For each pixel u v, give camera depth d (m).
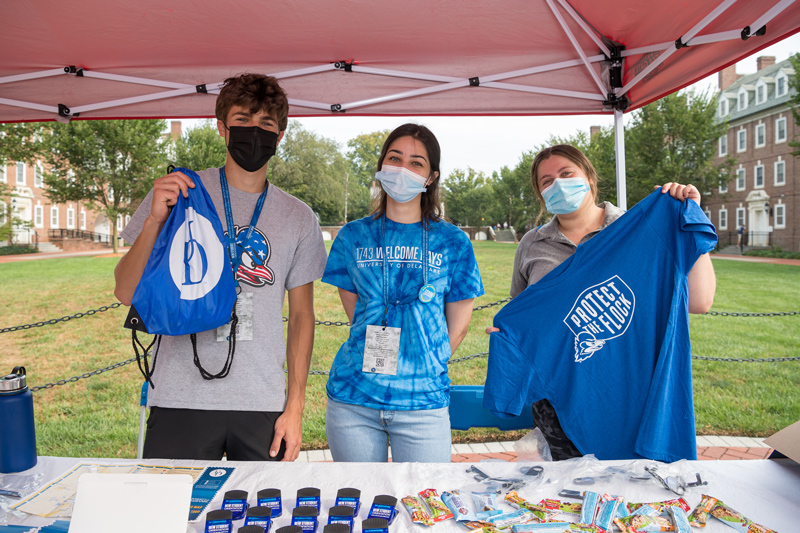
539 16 2.63
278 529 1.06
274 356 1.87
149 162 24.70
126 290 1.77
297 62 3.06
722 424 4.89
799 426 1.45
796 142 22.94
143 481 1.01
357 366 1.92
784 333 9.56
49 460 1.48
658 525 1.15
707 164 26.61
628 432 1.90
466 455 4.00
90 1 2.38
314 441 4.48
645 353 1.90
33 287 15.55
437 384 1.93
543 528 1.13
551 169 2.08
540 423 2.05
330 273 2.06
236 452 1.81
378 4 2.46
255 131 1.80
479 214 43.19
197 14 2.51
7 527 1.13
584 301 1.96
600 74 3.12
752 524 1.16
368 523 1.11
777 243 33.69
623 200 3.21
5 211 27.31
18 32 2.62
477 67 3.10
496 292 13.95
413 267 1.93
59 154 23.95
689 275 1.94
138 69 3.06
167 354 1.83
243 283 1.86
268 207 1.97
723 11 2.18
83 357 8.09
